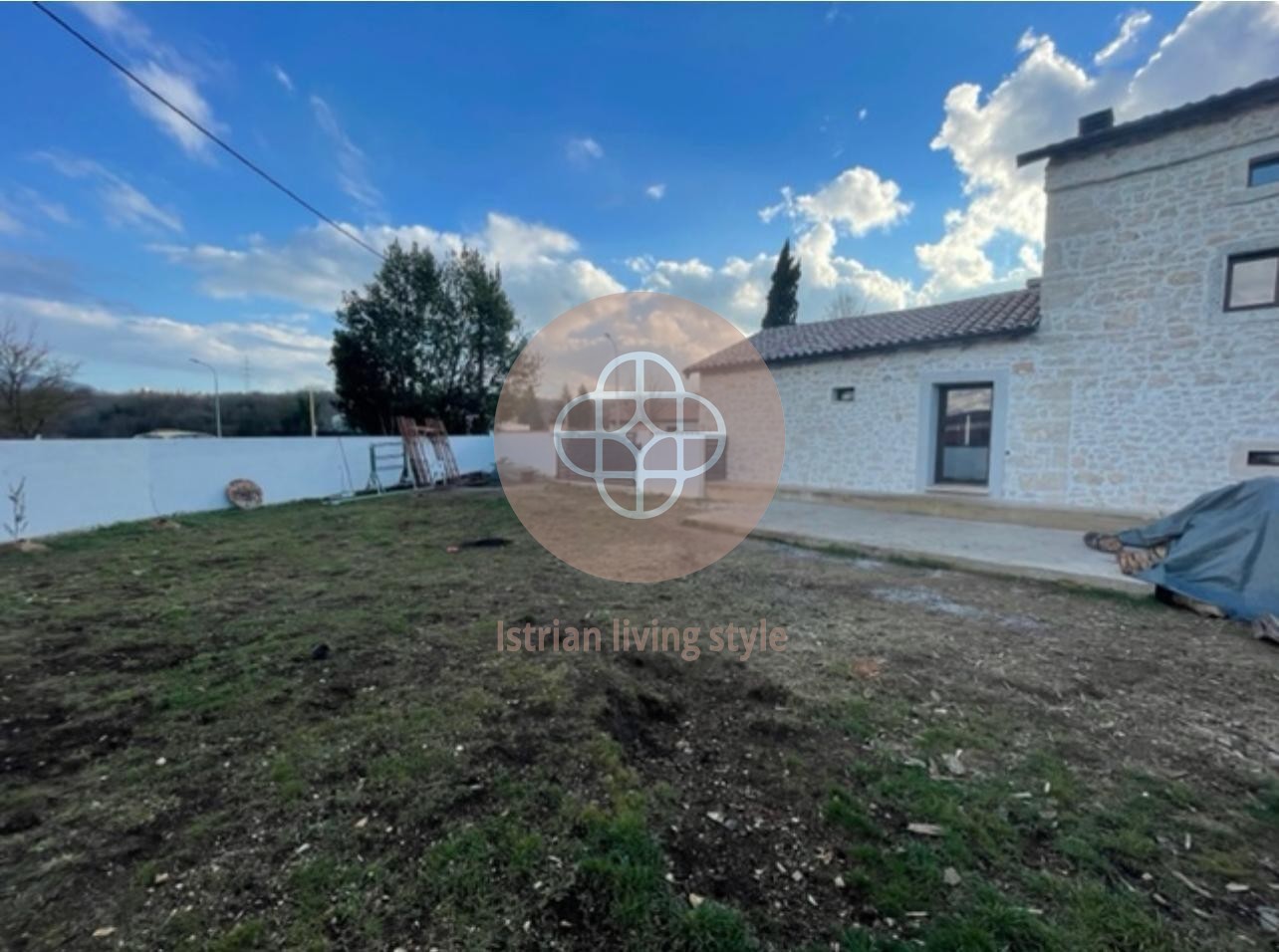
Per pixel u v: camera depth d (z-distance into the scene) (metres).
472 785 1.99
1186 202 6.04
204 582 4.98
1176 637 3.52
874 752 2.21
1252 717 2.49
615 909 1.43
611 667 3.07
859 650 3.31
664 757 2.20
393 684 2.87
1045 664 3.10
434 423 15.21
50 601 4.36
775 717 2.51
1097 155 6.59
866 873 1.55
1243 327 5.80
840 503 9.09
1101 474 6.81
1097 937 1.33
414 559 5.91
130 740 2.32
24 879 1.53
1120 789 1.96
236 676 2.97
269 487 10.62
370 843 1.68
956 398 8.34
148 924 1.38
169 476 8.84
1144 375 6.44
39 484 6.90
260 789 1.97
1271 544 3.80
